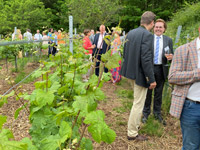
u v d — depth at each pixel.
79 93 1.52
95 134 1.01
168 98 4.04
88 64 1.55
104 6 17.05
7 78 1.61
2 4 23.69
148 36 2.52
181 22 9.97
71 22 3.41
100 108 3.98
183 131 1.93
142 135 3.04
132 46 2.65
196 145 1.89
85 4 17.30
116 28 1.48
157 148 2.74
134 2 24.20
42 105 1.32
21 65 6.20
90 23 17.52
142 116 3.67
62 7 27.16
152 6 24.22
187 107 1.82
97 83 1.42
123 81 6.13
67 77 1.59
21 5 22.06
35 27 24.05
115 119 3.53
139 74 2.61
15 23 21.28
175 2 23.22
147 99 3.40
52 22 26.78
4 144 0.78
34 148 1.07
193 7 10.14
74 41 3.99
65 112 1.27
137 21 24.22
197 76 1.70
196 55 1.75
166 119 3.56
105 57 1.31
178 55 1.84
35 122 1.37
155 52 3.31
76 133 1.54
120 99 4.54
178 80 1.80
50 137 1.07
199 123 1.81
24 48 6.09
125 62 2.85
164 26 3.37
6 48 5.24
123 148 2.69
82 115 1.30
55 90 1.39
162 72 3.36
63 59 2.25
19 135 2.71
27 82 5.04
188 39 3.97
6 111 3.35
